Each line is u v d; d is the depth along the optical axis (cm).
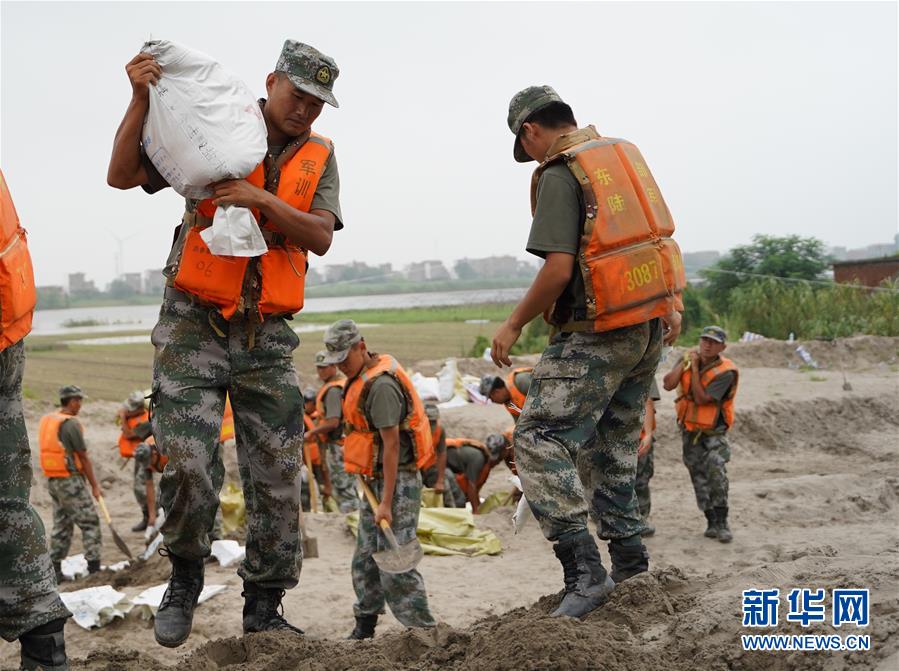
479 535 1003
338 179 425
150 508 1156
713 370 992
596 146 426
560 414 423
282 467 427
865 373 2231
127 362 3139
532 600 821
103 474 1457
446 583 880
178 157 382
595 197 413
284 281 412
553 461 422
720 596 423
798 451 1652
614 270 411
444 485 1112
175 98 383
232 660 441
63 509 1023
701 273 3391
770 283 3047
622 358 425
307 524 1081
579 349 424
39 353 3556
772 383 2014
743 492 1204
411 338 3481
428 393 1784
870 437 1717
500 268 13400
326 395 1166
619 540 465
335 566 938
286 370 425
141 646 748
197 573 432
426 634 434
